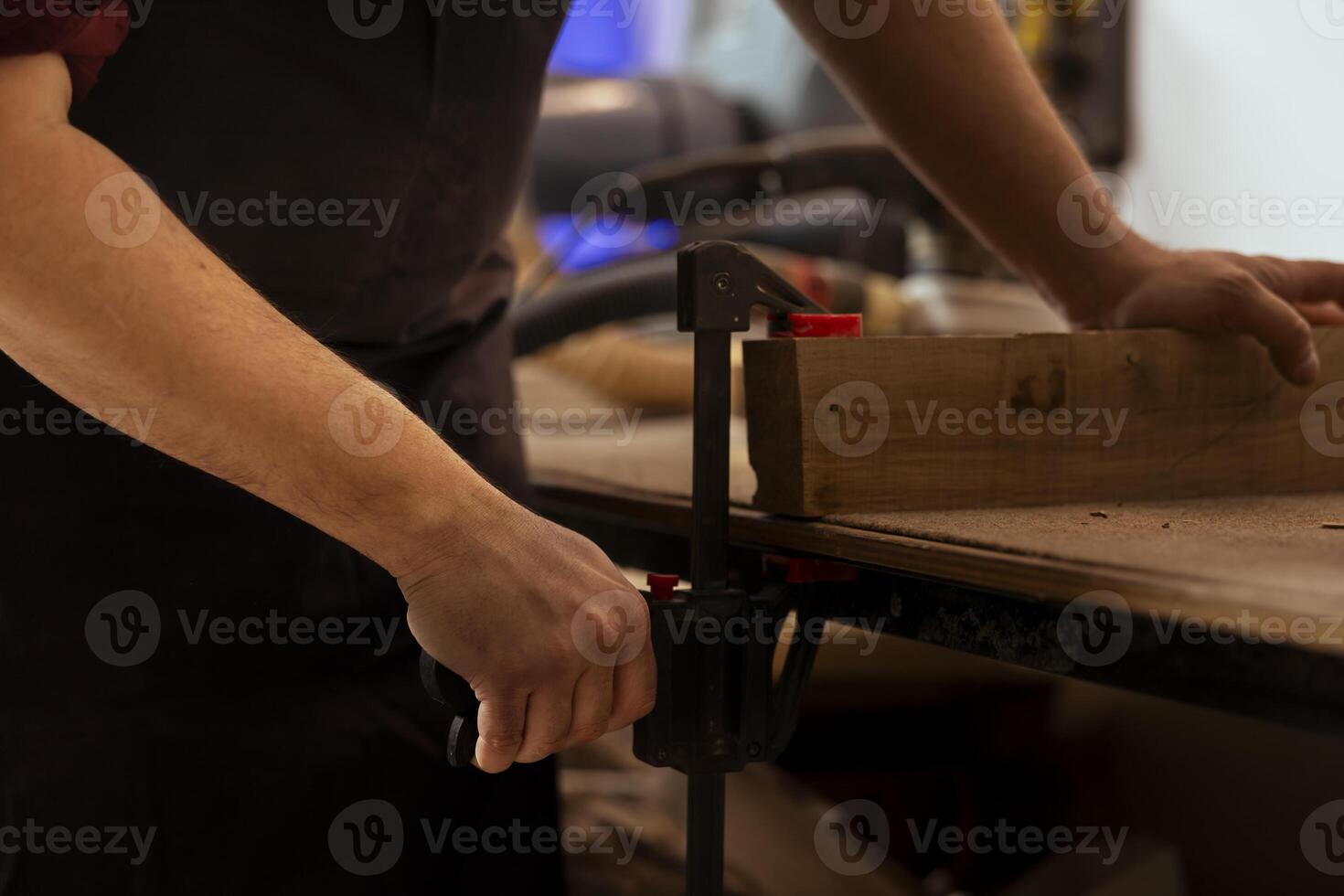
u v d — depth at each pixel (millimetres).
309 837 782
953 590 593
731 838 1149
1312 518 640
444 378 866
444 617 583
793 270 1656
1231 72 2258
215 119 694
